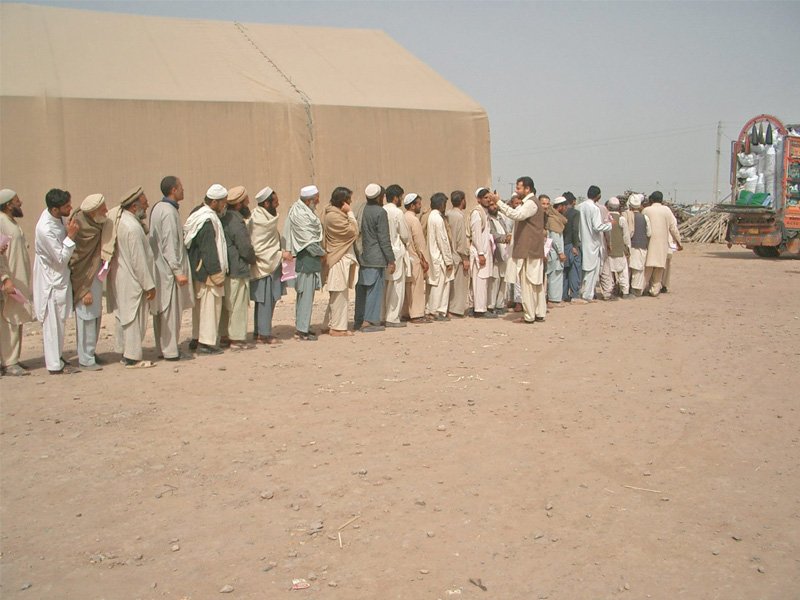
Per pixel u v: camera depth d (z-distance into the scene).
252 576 3.72
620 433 5.80
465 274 11.28
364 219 9.91
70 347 9.37
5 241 7.50
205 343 8.64
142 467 5.15
